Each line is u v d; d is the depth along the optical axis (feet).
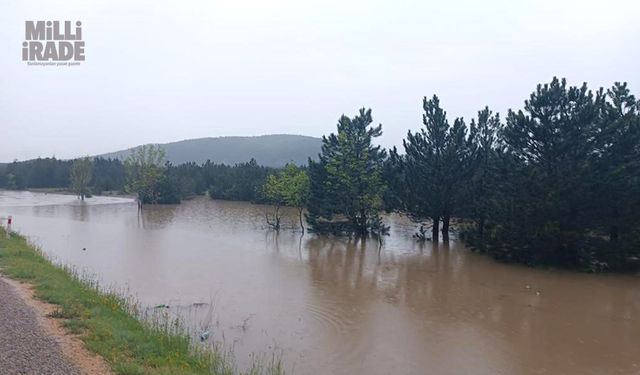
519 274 82.99
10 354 28.94
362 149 126.41
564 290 71.97
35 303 42.42
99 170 384.27
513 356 45.21
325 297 65.16
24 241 90.33
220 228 148.36
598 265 85.56
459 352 45.93
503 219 91.66
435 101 118.32
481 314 58.95
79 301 44.55
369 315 57.31
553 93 88.84
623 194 81.10
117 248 99.81
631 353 46.50
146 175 232.73
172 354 33.63
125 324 39.65
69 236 116.26
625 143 84.12
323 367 41.04
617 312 60.64
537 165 90.94
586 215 83.92
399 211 124.26
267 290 67.97
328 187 133.39
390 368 41.55
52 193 332.39
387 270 85.87
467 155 114.73
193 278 73.82
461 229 122.11
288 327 51.44
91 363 29.50
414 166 119.55
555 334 51.85
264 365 40.06
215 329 49.24
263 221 171.94
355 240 126.00
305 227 152.05
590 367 42.98
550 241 83.97
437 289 71.56
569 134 87.25
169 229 141.49
